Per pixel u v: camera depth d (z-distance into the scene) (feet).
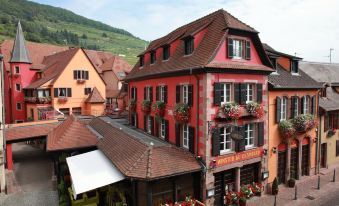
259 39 57.77
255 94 58.49
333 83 88.22
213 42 54.70
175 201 51.31
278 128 64.64
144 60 86.94
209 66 49.57
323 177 72.69
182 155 53.36
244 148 56.70
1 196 62.54
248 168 60.59
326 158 80.18
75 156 62.23
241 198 54.95
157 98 70.90
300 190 63.77
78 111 138.51
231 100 55.26
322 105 76.59
